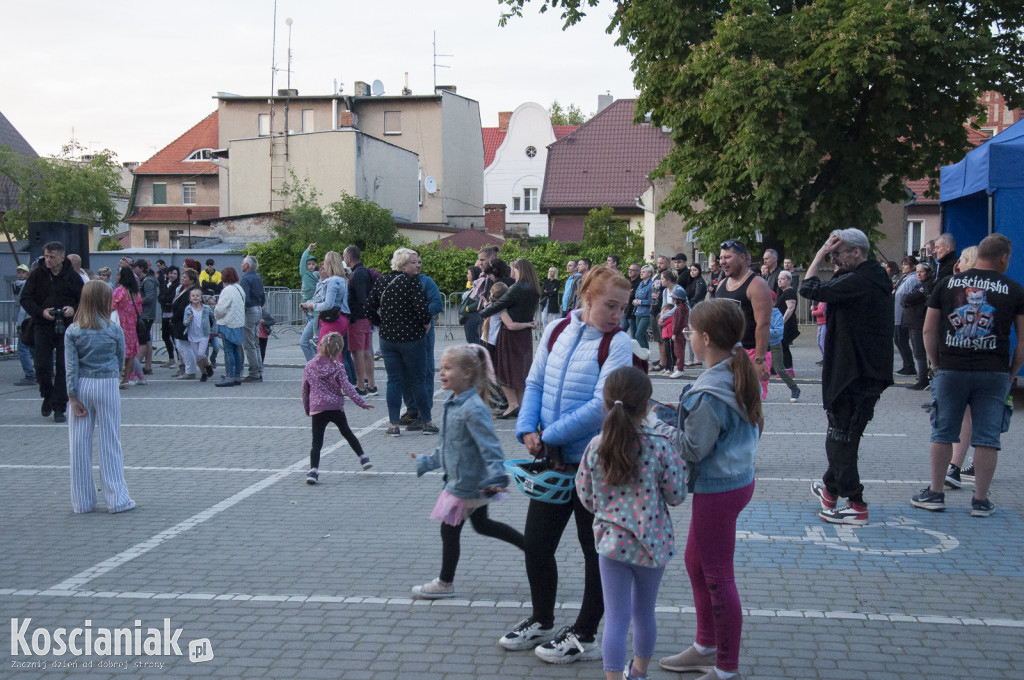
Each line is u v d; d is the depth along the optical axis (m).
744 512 6.57
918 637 4.32
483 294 11.91
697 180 20.34
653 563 3.57
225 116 52.62
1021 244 10.51
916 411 11.19
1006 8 19.39
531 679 3.91
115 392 6.75
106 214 51.00
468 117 55.56
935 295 6.46
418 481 7.66
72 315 10.86
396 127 52.62
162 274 19.66
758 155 18.03
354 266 12.52
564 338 4.17
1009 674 3.92
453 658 4.13
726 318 3.82
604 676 3.94
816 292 5.91
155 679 3.95
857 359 5.97
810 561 5.47
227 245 37.06
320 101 52.12
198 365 14.81
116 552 5.74
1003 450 8.70
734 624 3.74
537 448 4.15
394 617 4.62
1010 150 10.53
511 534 4.77
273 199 42.94
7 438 9.84
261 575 5.27
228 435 9.88
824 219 19.36
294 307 25.91
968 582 5.09
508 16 21.05
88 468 6.70
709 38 19.67
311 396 7.62
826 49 17.98
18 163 47.69
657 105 20.97
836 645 4.23
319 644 4.29
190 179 54.34
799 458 8.48
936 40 17.50
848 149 19.69
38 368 10.82
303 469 8.15
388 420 10.79
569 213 47.31
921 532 6.06
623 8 20.72
